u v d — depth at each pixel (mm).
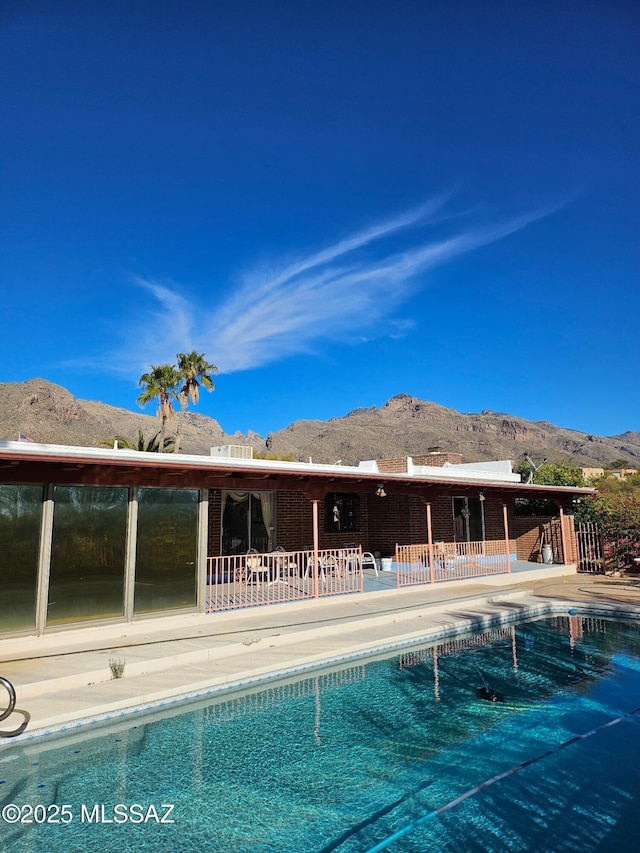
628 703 7480
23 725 5953
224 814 4723
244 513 15602
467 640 10812
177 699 7156
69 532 9172
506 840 4332
